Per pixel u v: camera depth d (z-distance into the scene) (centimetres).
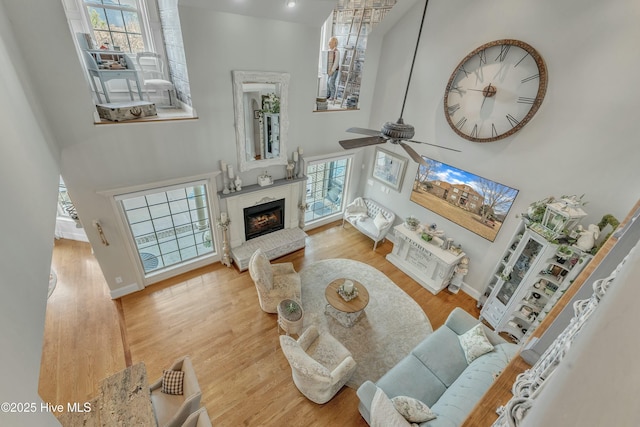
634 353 23
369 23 516
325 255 591
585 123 341
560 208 340
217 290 482
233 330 417
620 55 306
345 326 439
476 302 500
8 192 150
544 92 363
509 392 129
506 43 383
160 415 280
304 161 561
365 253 604
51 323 405
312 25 455
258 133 482
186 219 492
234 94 428
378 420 262
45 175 244
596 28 316
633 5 291
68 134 338
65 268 502
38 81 303
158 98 457
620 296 30
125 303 445
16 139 188
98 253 411
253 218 550
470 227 486
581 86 337
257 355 386
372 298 493
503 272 416
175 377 298
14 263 136
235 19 389
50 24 293
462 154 471
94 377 347
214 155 452
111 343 386
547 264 362
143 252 477
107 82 411
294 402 339
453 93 457
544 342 130
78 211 377
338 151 605
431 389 317
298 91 495
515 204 422
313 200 663
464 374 320
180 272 507
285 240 568
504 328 422
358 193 712
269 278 436
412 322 453
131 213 441
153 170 407
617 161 326
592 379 29
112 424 246
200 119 416
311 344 362
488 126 426
